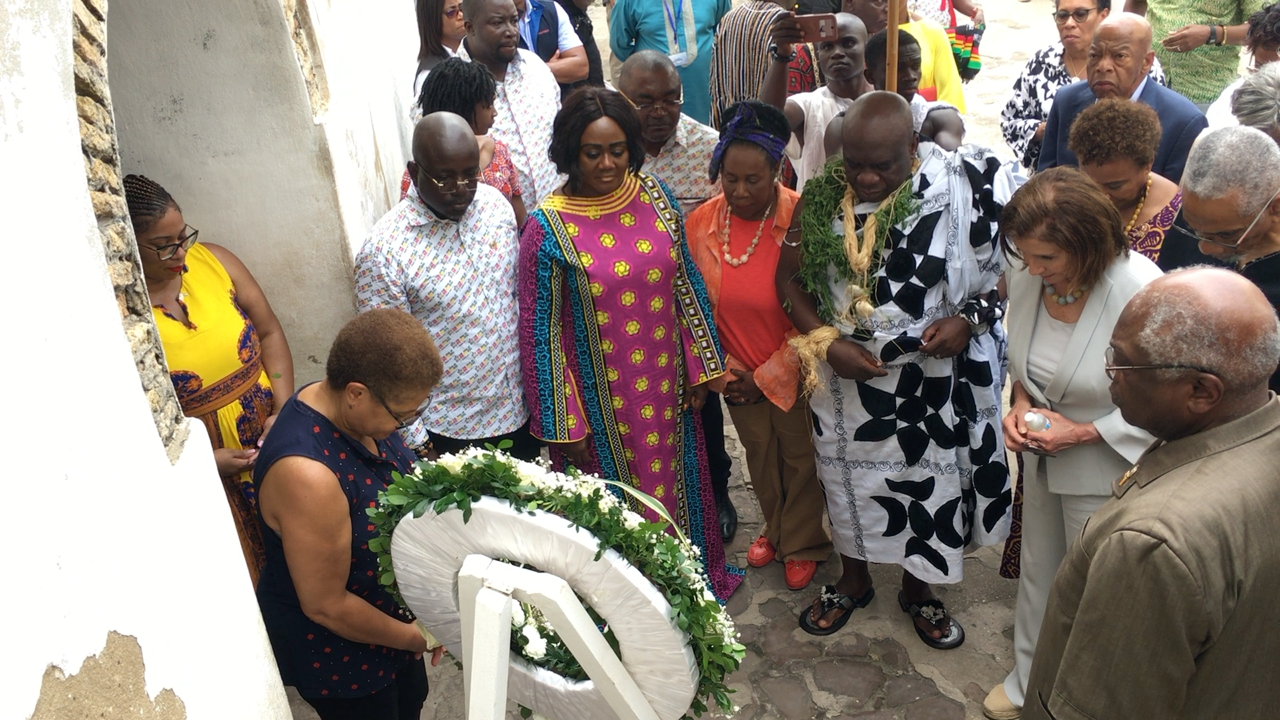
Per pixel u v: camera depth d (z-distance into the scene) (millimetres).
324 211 3152
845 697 3102
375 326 1976
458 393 3184
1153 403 1713
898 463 3072
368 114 3986
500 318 3186
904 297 2877
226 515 1948
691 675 1759
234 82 2902
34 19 1490
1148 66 3725
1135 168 2863
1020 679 2939
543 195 4301
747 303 3273
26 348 1322
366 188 3697
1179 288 1680
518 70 4277
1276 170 2324
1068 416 2602
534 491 1720
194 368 2621
